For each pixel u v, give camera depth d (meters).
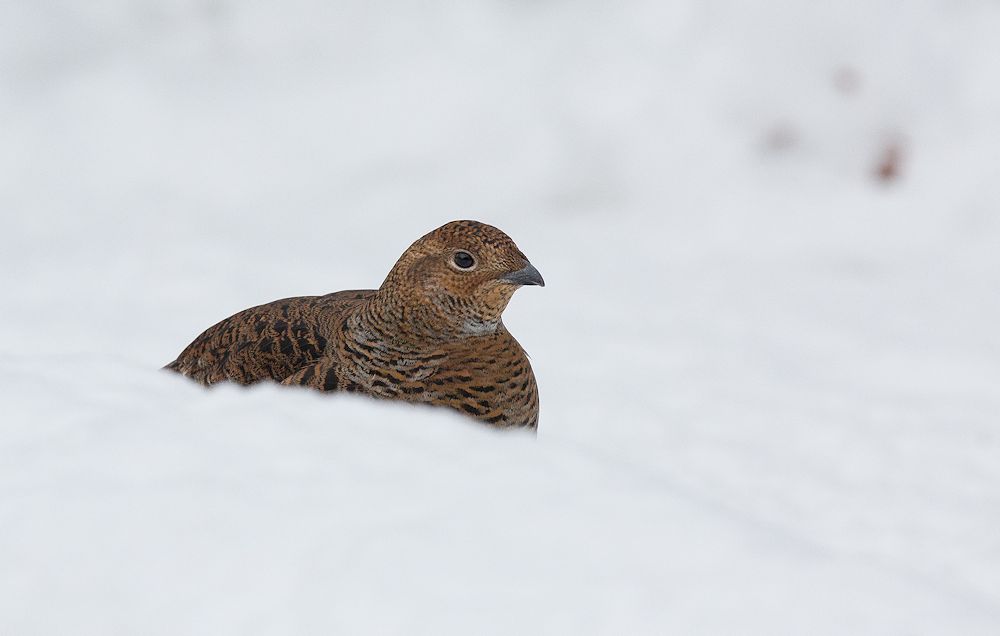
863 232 17.30
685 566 3.94
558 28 19.61
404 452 4.55
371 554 3.93
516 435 4.85
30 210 17.70
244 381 8.30
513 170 18.52
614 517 4.18
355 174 18.64
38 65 19.97
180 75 19.89
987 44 18.36
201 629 3.75
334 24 20.12
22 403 4.93
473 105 19.12
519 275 7.87
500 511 4.18
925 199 17.55
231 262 15.85
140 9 20.42
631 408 12.37
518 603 3.77
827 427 12.10
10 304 14.44
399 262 8.03
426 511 4.16
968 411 12.62
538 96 19.03
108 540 4.02
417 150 18.88
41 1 20.23
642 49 19.08
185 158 18.92
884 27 18.53
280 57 20.03
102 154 18.98
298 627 3.73
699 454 11.52
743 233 17.42
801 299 15.52
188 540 4.01
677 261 16.83
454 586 3.82
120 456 4.48
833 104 18.33
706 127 18.47
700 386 12.93
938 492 10.94
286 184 18.48
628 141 18.48
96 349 13.09
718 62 18.75
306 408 4.91
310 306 8.73
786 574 3.94
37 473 4.39
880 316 15.06
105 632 3.78
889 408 12.62
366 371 8.00
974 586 9.34
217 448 4.56
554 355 13.56
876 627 3.76
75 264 15.73
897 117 18.12
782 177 18.09
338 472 4.39
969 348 14.11
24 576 3.92
